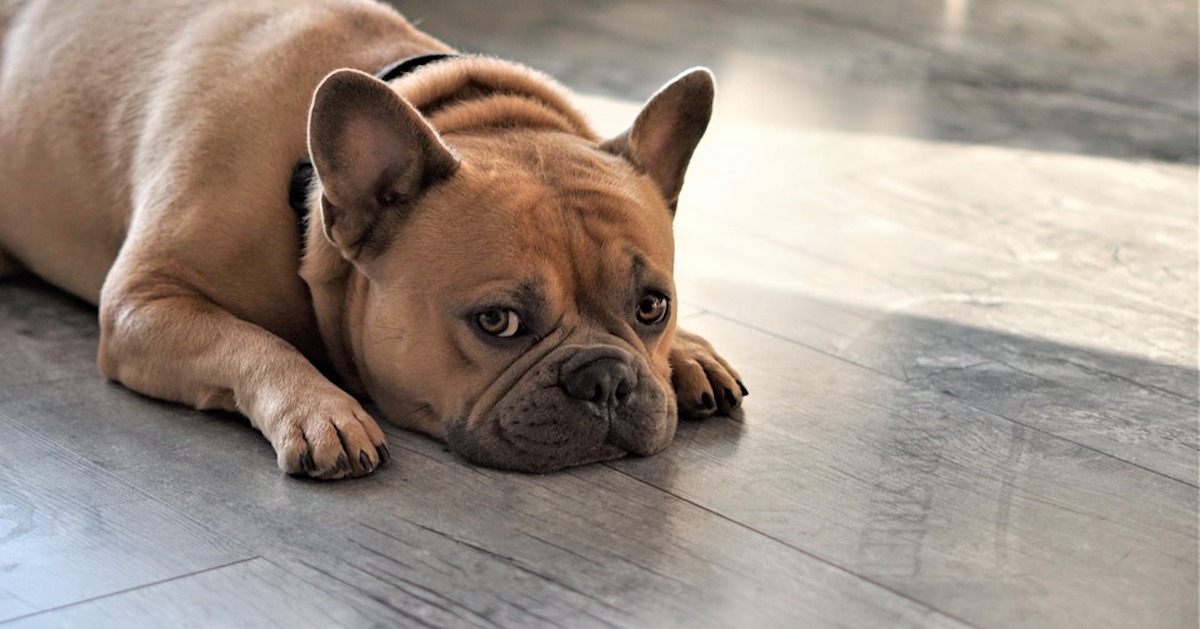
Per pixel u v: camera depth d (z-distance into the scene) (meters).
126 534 0.89
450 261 0.94
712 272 1.28
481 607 0.84
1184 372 1.13
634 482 0.95
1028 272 1.32
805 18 2.62
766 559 0.89
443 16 2.26
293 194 1.01
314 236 0.99
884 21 2.65
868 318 1.21
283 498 0.92
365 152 0.94
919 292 1.26
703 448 1.00
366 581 0.86
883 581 0.88
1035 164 1.68
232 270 1.01
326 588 0.85
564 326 0.95
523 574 0.87
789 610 0.85
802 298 1.24
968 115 1.93
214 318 1.00
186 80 1.06
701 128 1.03
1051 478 0.98
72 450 0.96
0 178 1.14
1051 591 0.88
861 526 0.92
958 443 1.02
